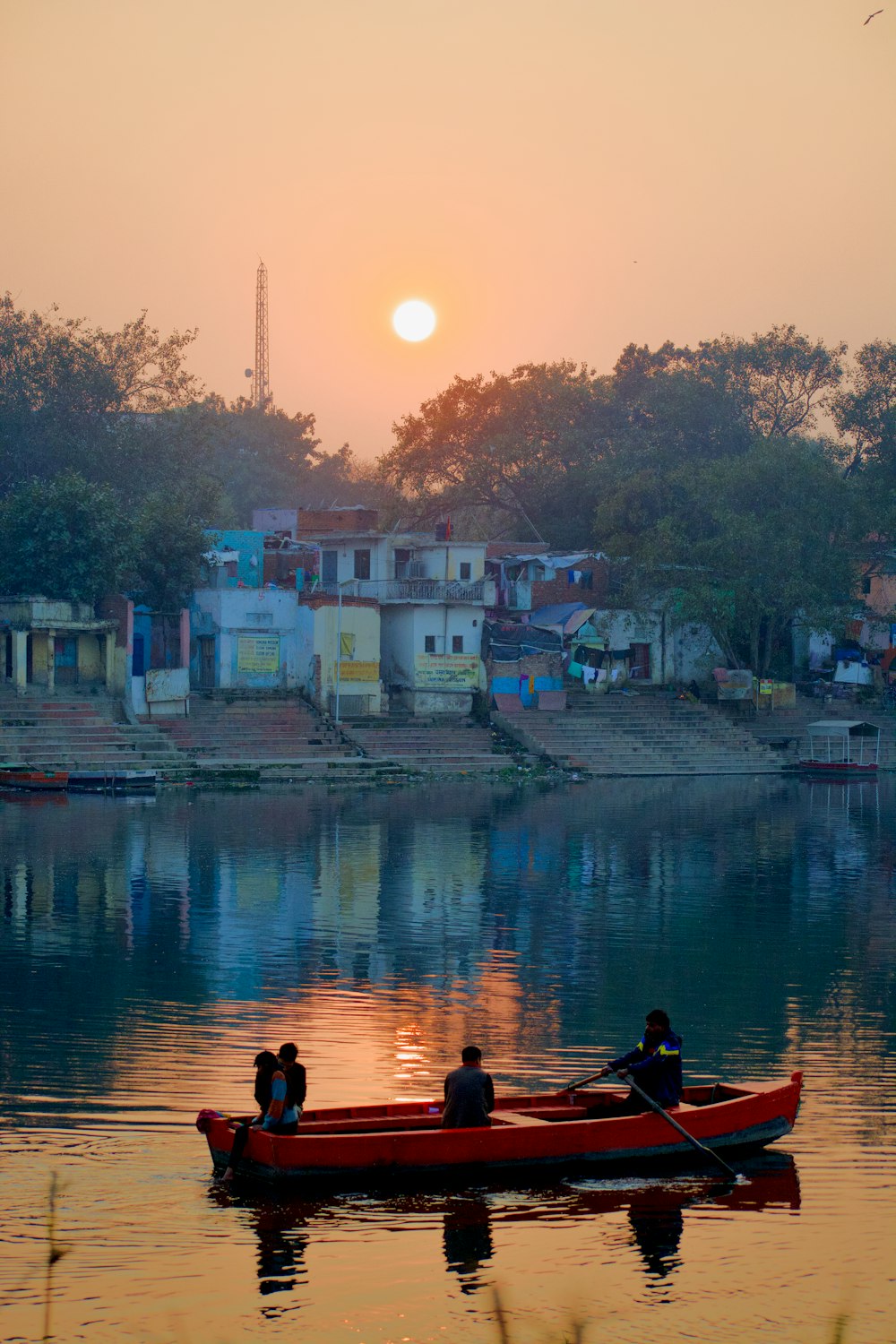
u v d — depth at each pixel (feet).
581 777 219.41
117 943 92.94
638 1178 52.70
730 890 118.93
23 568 213.87
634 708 250.16
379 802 182.39
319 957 90.22
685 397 294.05
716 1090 57.16
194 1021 74.23
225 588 231.09
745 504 255.50
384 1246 46.78
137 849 135.33
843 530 253.85
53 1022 73.46
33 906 105.60
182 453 271.28
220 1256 45.80
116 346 271.28
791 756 249.14
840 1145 56.44
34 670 213.87
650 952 93.50
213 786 194.49
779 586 248.11
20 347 258.78
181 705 216.95
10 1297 43.04
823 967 89.15
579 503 299.79
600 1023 75.00
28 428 256.11
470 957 91.04
